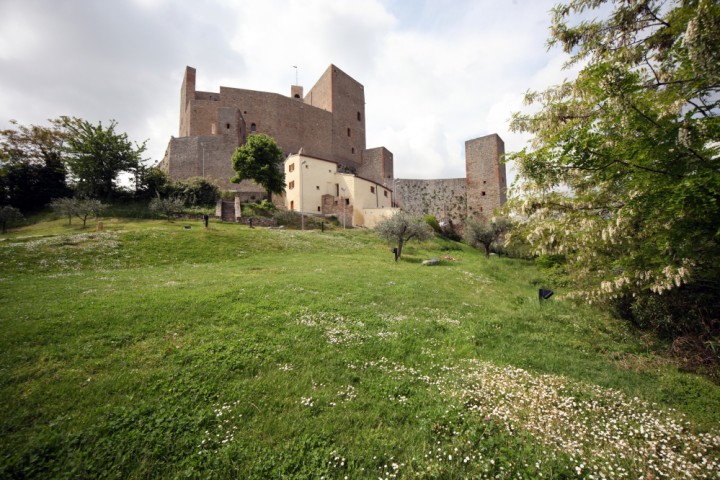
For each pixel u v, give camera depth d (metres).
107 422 3.93
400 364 5.95
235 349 5.91
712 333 6.46
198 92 58.06
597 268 8.00
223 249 19.39
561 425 4.11
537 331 8.41
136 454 3.53
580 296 8.04
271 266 16.03
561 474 3.27
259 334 6.66
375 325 7.87
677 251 5.59
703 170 4.31
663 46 5.55
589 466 3.38
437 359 6.25
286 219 34.47
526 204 7.41
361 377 5.35
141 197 34.88
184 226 25.50
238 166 36.88
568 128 5.38
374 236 31.81
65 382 4.70
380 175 62.50
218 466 3.40
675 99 4.88
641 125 4.57
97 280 11.43
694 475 3.28
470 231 31.42
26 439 3.62
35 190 33.56
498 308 11.18
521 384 5.21
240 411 4.27
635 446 3.74
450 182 55.97
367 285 12.41
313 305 8.82
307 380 5.14
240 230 24.94
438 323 8.41
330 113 62.75
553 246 7.64
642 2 5.39
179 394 4.54
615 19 5.92
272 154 37.56
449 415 4.25
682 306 6.96
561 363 6.27
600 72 4.66
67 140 35.41
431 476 3.25
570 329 8.48
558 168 6.00
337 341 6.64
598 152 5.02
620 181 5.96
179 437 3.77
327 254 22.25
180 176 46.25
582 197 7.02
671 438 3.95
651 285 5.86
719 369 5.74
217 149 47.22
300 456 3.54
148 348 5.86
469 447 3.68
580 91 5.94
